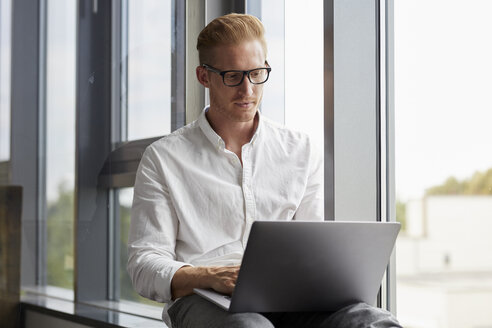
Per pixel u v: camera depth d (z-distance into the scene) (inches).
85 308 110.2
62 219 115.0
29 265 114.4
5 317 112.0
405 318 82.4
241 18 70.1
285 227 51.4
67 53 115.8
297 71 94.9
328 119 83.9
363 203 85.0
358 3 85.8
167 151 71.1
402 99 85.0
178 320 61.1
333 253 54.2
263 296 54.1
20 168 115.1
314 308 56.6
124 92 110.7
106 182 111.6
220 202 69.1
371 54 86.4
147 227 67.5
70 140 114.9
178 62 104.2
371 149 86.0
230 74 68.0
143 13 109.3
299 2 95.0
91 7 114.1
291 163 72.6
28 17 117.3
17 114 115.8
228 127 71.5
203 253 68.1
